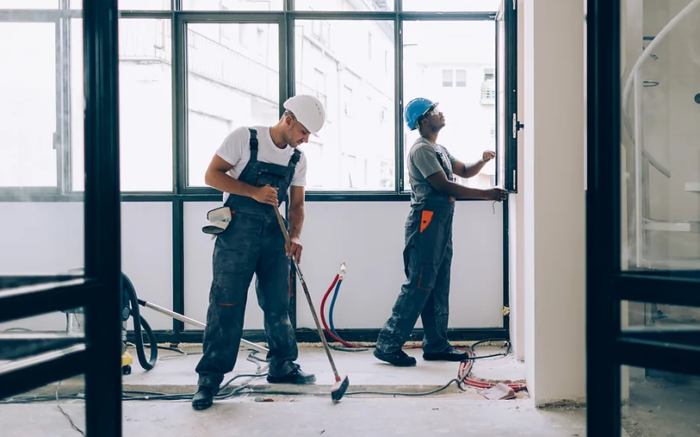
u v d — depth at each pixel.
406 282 3.68
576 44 2.74
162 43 4.31
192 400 2.95
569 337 2.80
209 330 3.02
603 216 1.64
